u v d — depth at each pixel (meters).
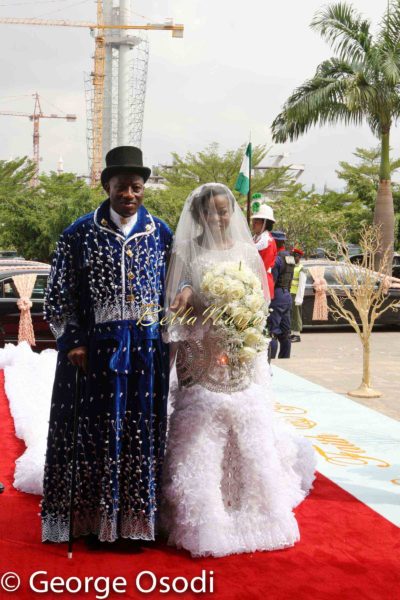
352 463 5.03
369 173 36.38
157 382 3.52
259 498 3.52
